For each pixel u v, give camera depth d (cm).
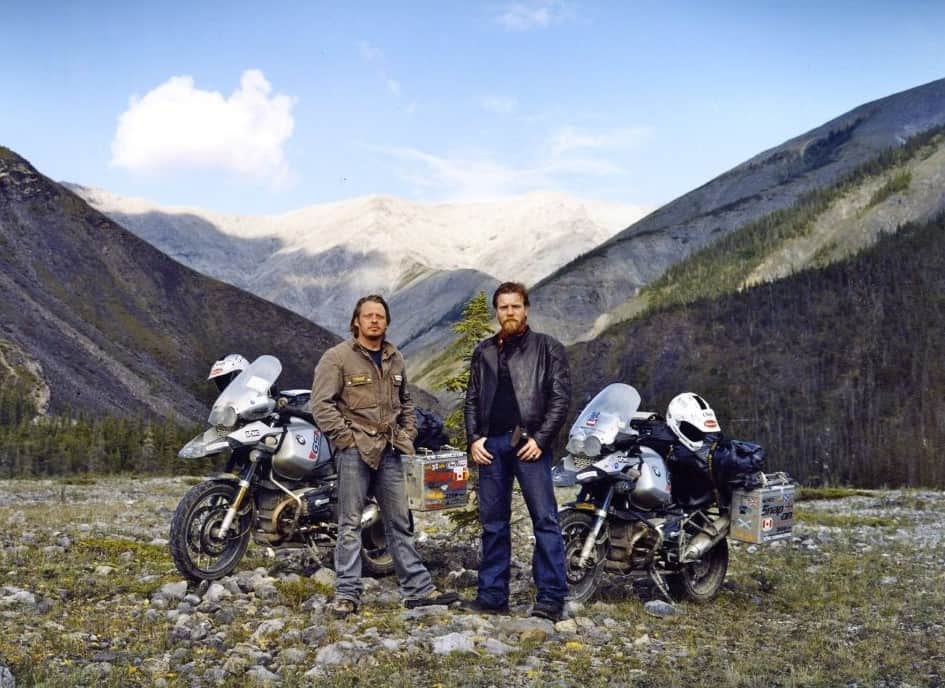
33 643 556
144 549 973
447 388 1102
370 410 731
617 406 827
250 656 561
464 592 829
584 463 809
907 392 17675
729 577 988
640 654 626
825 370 19388
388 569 914
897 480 15450
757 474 874
